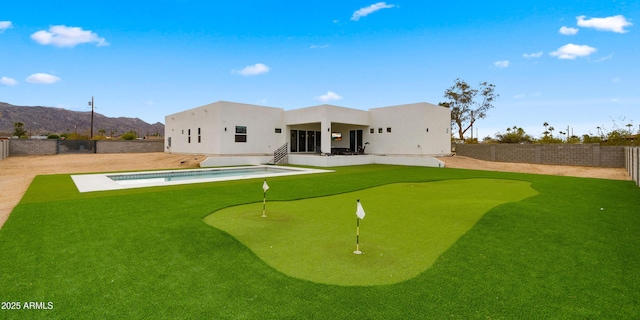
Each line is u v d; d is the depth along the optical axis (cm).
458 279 326
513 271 346
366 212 655
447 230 517
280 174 1453
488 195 882
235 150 2072
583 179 1283
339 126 2650
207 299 281
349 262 375
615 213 634
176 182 1112
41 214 598
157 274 334
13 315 249
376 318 250
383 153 2344
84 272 336
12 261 364
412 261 378
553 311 261
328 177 1313
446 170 1675
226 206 694
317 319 248
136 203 714
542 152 2075
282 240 460
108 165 1847
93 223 536
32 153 2417
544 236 479
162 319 246
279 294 291
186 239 455
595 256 392
